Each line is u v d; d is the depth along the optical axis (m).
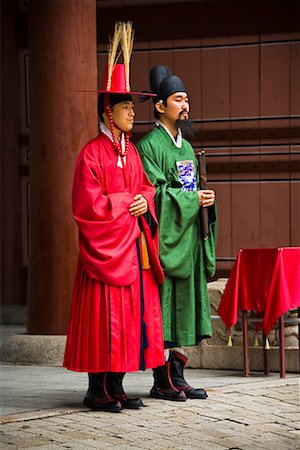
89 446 9.64
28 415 10.90
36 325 15.49
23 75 21.20
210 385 13.02
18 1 21.16
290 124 19.91
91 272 11.20
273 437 10.22
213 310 14.97
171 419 10.89
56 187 15.31
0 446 9.61
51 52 15.27
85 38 15.34
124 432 10.25
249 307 13.83
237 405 11.66
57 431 10.25
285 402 11.88
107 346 11.14
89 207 11.17
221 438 10.11
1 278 21.17
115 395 11.44
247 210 20.11
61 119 15.27
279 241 19.94
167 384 11.95
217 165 20.23
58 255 15.34
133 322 11.30
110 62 11.66
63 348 15.12
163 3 20.52
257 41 20.06
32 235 15.52
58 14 15.26
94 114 15.49
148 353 11.48
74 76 15.27
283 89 19.94
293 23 19.84
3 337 17.84
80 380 13.64
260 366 14.43
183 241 11.91
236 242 20.17
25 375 14.12
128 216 11.32
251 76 20.09
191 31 20.38
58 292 15.35
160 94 12.18
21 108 21.22
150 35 20.55
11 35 21.14
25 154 21.23
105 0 20.77
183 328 12.02
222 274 20.23
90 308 11.25
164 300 11.93
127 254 11.26
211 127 20.30
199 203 11.98
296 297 13.76
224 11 20.19
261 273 13.75
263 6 19.98
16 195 21.22
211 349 14.79
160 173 12.02
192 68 20.41
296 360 14.30
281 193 19.95
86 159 11.31
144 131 20.66
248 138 20.09
